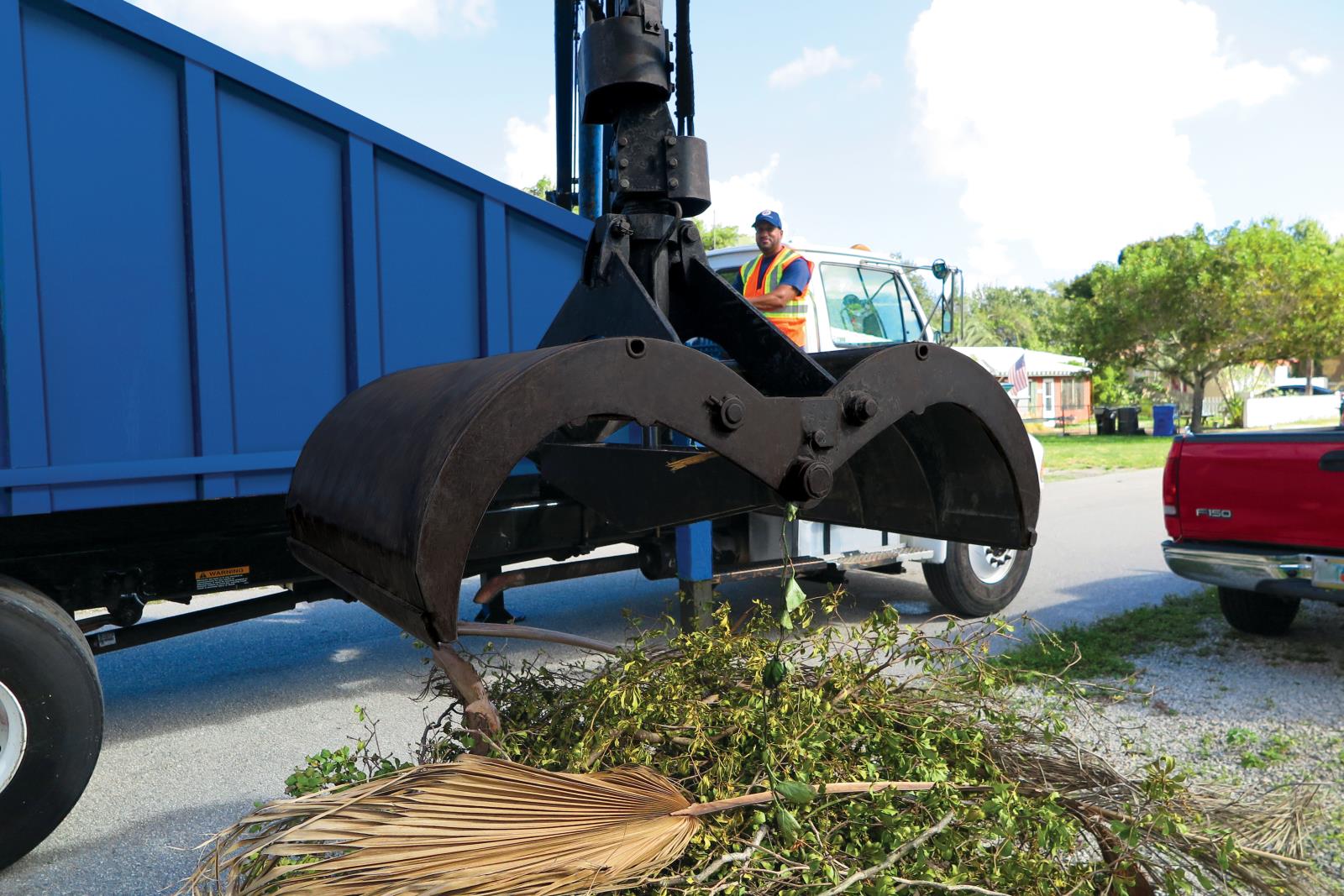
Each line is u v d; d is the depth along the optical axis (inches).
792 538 230.2
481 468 42.0
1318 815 91.1
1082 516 476.7
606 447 73.6
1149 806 76.9
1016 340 3257.9
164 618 165.9
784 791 61.3
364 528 48.5
